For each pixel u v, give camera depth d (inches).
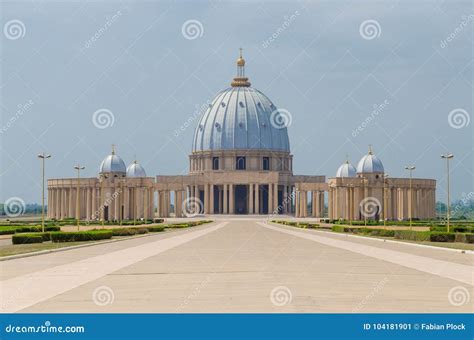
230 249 2516.0
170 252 2363.4
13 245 2827.3
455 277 1521.9
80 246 2760.8
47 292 1267.2
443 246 2709.2
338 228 4544.8
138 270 1679.4
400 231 3489.2
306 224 5984.3
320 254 2245.3
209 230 4773.6
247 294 1232.8
